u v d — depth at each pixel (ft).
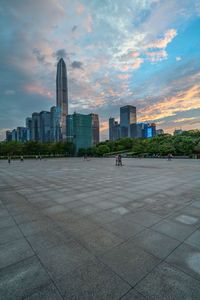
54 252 12.30
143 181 41.34
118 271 10.19
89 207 22.36
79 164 110.42
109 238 14.24
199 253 12.00
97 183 39.68
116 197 27.02
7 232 15.61
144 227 16.26
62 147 341.62
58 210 21.47
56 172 64.64
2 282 9.46
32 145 293.23
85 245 13.20
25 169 78.13
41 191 32.32
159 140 277.44
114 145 383.45
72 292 8.71
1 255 12.02
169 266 10.61
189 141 193.26
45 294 8.64
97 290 8.82
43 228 16.35
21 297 8.47
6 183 41.50
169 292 8.64
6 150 262.47
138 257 11.56
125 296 8.43
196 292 8.64
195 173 55.36
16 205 23.77
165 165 89.30
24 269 10.51
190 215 19.21
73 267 10.61
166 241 13.66
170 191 30.60
